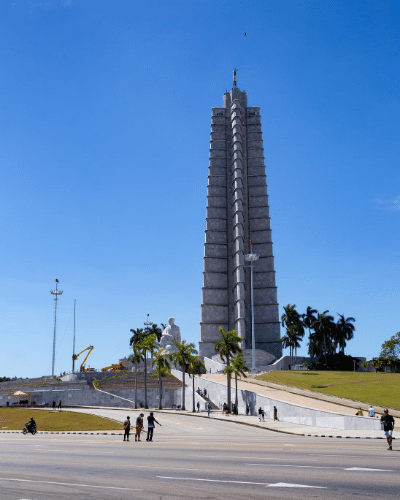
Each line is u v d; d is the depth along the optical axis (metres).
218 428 46.84
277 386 75.12
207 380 83.56
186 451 23.16
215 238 143.00
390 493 11.59
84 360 163.75
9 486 13.52
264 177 145.25
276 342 134.12
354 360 126.06
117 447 26.95
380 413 50.81
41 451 24.94
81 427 53.88
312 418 48.00
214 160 148.50
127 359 135.75
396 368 121.56
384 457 19.12
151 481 13.93
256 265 139.62
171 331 135.88
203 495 11.72
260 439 33.09
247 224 142.88
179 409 79.31
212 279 140.38
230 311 138.38
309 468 15.84
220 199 145.88
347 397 63.91
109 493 12.27
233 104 149.75
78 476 15.23
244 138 149.75
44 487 13.30
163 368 82.81
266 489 12.29
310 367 126.62
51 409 75.88
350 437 34.16
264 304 136.75
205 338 136.62
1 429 61.03
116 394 90.94
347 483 12.95
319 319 129.25
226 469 15.95
